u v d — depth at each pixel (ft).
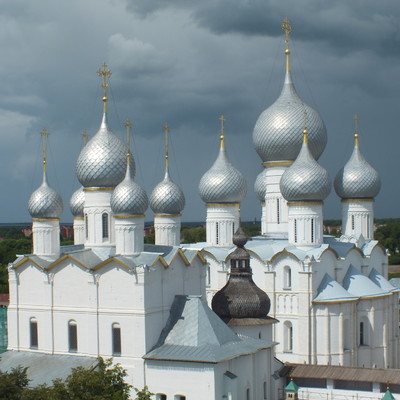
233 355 329.52
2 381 278.87
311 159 453.99
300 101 493.36
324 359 420.77
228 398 323.78
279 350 432.66
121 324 341.00
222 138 494.59
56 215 382.01
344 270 448.65
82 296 351.05
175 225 484.74
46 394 271.69
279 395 369.09
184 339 338.13
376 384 359.05
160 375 331.57
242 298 371.15
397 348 474.49
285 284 434.71
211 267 464.24
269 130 486.38
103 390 275.39
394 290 471.21
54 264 357.41
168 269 353.10
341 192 497.46
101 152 383.04
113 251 376.27
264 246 456.04
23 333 366.84
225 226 482.28
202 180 489.26
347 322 430.20
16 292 368.48
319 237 447.83
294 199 449.06
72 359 349.82
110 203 367.86
